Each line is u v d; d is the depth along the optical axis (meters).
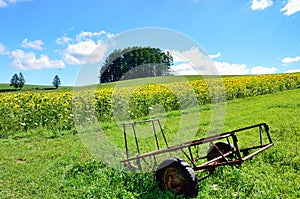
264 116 11.69
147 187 4.88
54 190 5.15
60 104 12.54
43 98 12.96
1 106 11.64
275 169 5.50
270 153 6.30
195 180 4.35
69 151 8.05
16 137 10.45
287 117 11.06
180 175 4.44
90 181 5.36
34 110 11.91
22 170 6.45
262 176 5.11
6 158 7.56
